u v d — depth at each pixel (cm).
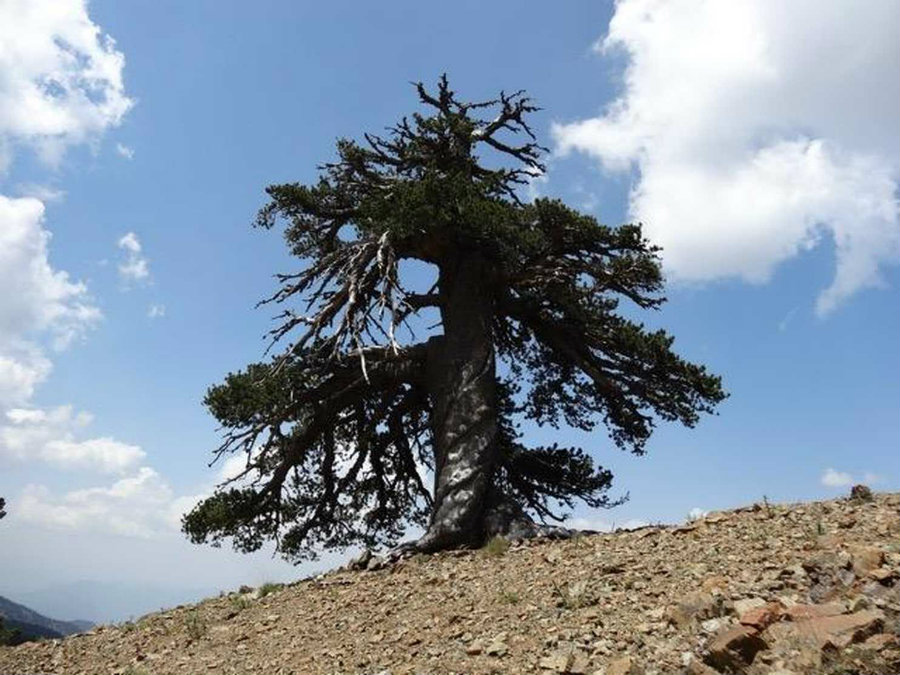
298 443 2095
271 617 1232
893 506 1043
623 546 1182
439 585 1231
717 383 1975
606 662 676
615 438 2292
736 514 1210
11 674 1151
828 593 703
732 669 584
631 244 2045
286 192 2205
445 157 2262
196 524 1956
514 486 2258
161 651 1150
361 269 2023
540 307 2161
